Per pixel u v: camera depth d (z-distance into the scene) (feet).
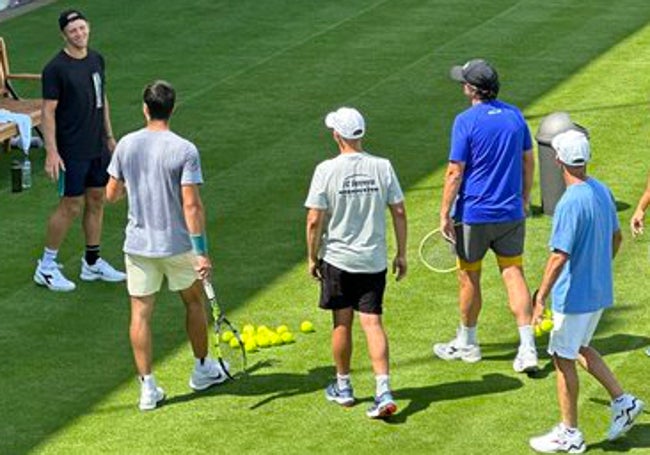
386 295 110.93
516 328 105.70
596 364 89.35
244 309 109.60
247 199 130.00
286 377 99.45
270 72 164.76
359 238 92.53
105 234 124.47
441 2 190.29
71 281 114.93
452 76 99.04
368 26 181.16
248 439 91.56
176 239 94.38
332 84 160.35
